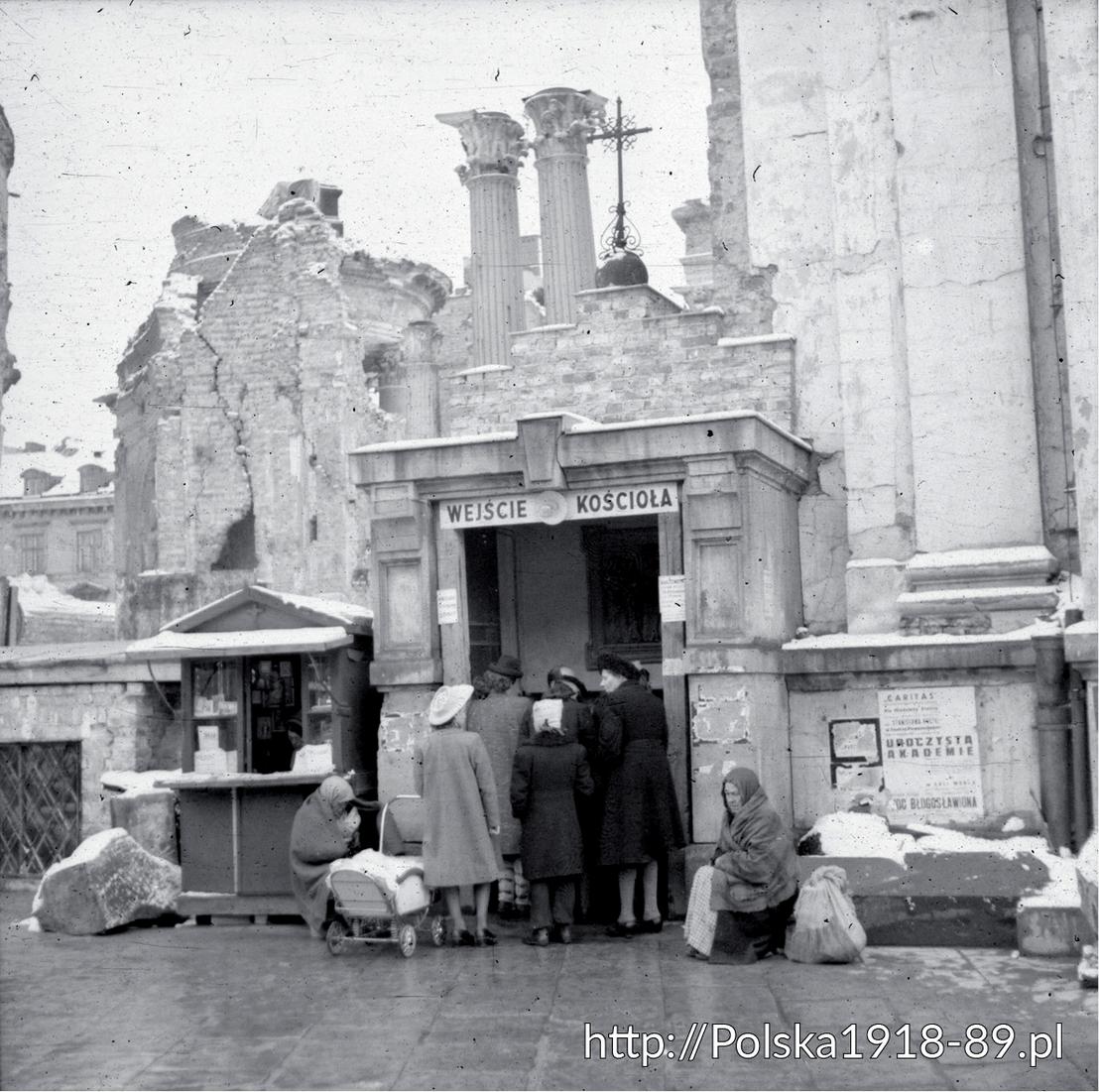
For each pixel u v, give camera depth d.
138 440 42.34
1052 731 10.64
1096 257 10.83
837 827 10.73
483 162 24.31
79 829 14.06
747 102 13.27
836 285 12.66
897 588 12.01
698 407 13.11
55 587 49.28
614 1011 8.18
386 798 11.68
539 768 10.26
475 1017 8.14
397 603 11.88
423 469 11.73
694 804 10.89
